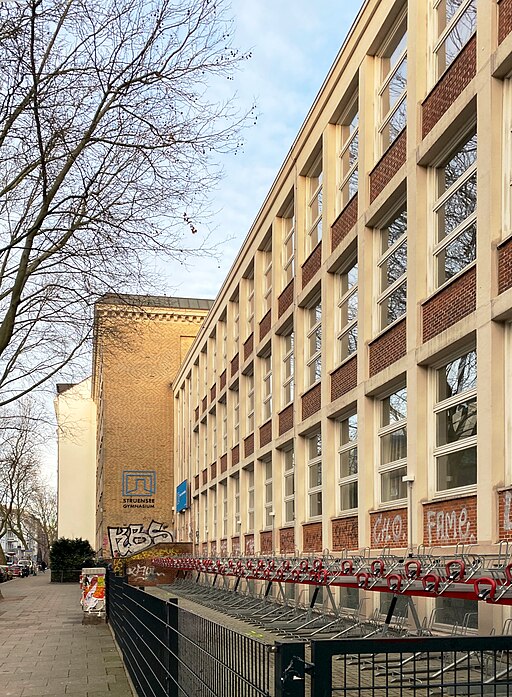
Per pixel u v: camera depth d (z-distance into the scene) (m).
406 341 14.70
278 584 20.41
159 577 41.19
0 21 10.97
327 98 20.69
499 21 11.78
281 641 2.54
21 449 56.22
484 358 11.38
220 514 37.12
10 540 152.62
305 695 2.50
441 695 2.59
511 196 11.47
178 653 5.65
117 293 13.97
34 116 11.55
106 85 11.56
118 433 58.06
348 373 18.50
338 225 19.80
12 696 10.05
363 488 16.56
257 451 28.36
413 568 9.82
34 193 12.95
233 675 3.58
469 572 8.64
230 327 35.38
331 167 20.61
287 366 25.69
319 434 21.62
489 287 11.38
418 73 14.73
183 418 52.34
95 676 11.68
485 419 11.22
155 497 57.72
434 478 13.56
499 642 2.61
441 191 14.23
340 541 18.56
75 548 59.62
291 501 24.45
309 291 22.03
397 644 2.55
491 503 10.88
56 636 17.78
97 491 76.75
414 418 13.88
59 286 13.71
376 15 17.27
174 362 59.31
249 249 31.03
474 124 12.77
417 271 14.19
